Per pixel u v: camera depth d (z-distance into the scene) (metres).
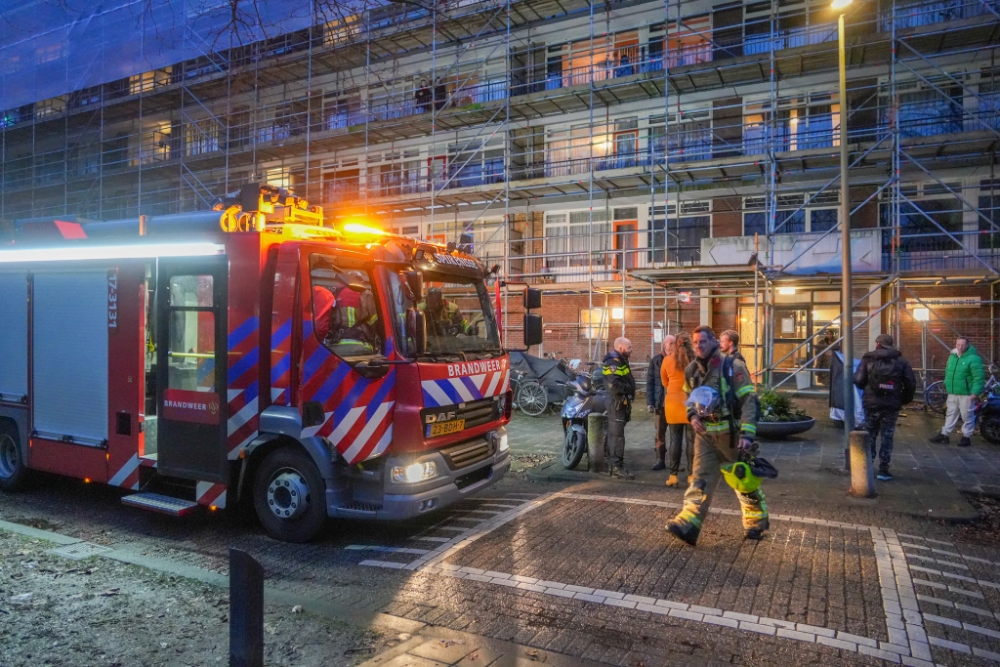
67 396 6.94
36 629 4.12
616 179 19.08
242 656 2.98
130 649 3.87
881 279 14.84
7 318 7.51
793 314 18.52
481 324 6.96
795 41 18.28
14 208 30.53
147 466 6.34
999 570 5.18
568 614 4.30
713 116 19.14
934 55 15.61
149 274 6.45
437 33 20.59
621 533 5.96
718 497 7.30
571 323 20.80
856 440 7.38
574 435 9.01
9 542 5.84
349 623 4.20
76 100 28.47
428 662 3.66
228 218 5.94
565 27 20.91
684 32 19.55
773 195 15.93
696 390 5.54
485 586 4.77
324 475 5.59
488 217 22.22
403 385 5.68
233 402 5.84
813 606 4.39
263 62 21.36
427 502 5.70
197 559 5.51
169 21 17.50
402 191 23.05
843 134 8.65
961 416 10.74
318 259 5.80
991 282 15.31
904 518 6.59
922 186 16.98
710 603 4.45
